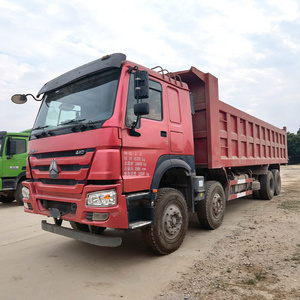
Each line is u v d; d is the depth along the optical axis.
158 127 4.19
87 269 3.76
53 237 5.40
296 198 9.14
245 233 5.12
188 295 2.92
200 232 5.39
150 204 3.88
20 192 9.76
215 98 5.80
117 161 3.41
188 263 3.82
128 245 4.78
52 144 3.97
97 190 3.35
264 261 3.73
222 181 6.38
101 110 3.67
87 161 3.45
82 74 4.04
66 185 3.77
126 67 3.80
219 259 3.90
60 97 4.35
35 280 3.45
